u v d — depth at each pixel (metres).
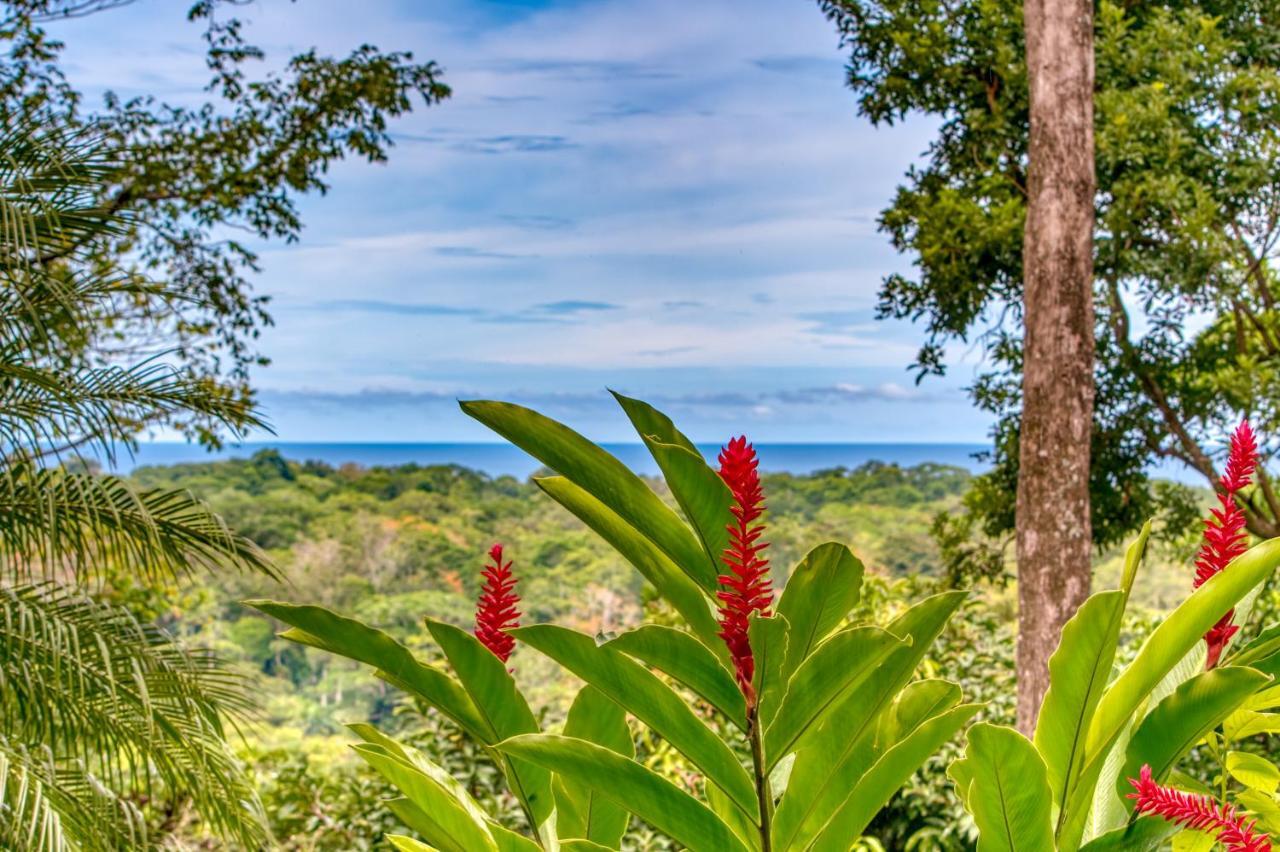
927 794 4.43
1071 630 1.03
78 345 4.50
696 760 1.04
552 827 1.30
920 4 8.37
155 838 4.40
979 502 8.61
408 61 9.35
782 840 1.10
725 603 0.93
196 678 4.45
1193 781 1.28
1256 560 0.98
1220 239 7.17
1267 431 7.33
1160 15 7.83
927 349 8.66
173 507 4.60
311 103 9.16
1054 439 5.56
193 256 8.79
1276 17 8.21
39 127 4.51
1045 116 5.66
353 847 4.64
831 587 0.97
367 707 16.39
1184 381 8.10
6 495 4.31
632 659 1.01
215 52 8.84
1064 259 5.59
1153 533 8.14
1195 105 7.80
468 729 1.19
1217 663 1.14
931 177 8.77
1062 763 1.08
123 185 8.20
